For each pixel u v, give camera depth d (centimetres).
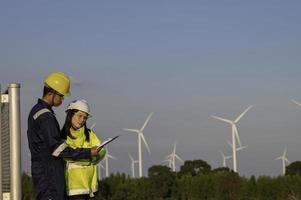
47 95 761
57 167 751
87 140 797
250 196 3859
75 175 778
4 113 816
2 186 817
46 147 746
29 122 756
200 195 3975
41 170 752
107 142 761
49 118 743
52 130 740
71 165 778
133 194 3841
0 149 818
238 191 3912
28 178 2911
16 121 811
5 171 818
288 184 3753
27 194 2828
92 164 788
